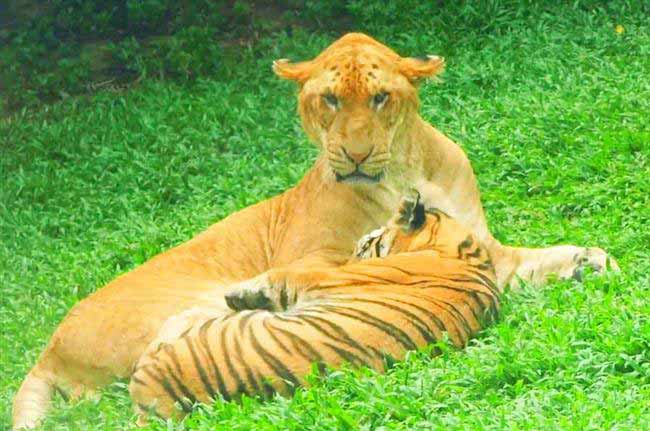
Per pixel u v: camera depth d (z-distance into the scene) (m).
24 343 13.67
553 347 10.35
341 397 9.96
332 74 12.10
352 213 12.41
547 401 9.52
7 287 15.66
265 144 18.86
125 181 18.48
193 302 12.15
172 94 21.03
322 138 12.25
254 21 22.81
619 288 11.84
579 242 13.77
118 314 11.92
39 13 23.62
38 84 22.05
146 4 23.17
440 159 12.81
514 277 12.90
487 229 13.08
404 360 10.53
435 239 11.71
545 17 21.09
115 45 22.69
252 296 11.34
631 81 18.27
